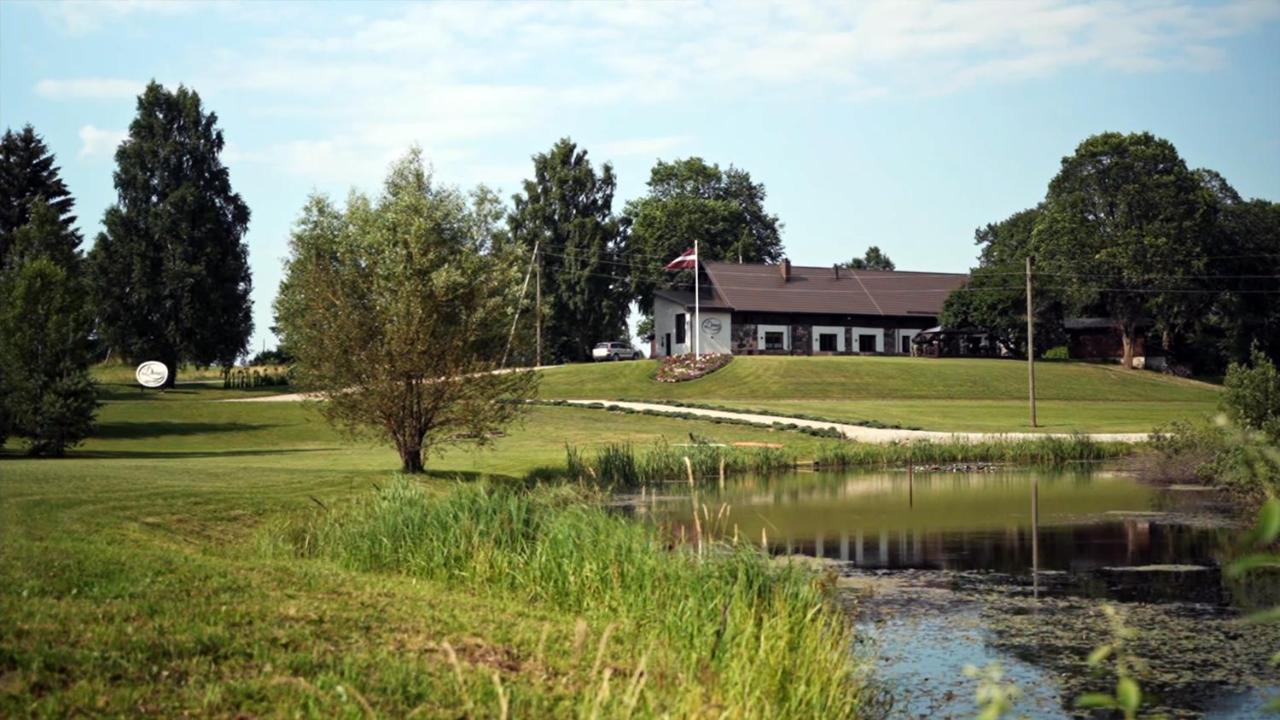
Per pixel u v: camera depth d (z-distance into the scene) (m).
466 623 11.55
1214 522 25.39
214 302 72.75
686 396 66.38
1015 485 34.22
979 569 19.77
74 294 35.88
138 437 43.81
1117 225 86.75
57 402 33.88
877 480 36.00
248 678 8.76
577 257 99.44
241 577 12.48
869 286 93.75
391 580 14.12
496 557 15.26
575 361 101.56
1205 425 36.31
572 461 35.00
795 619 12.05
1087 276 86.25
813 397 66.00
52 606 10.12
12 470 24.02
